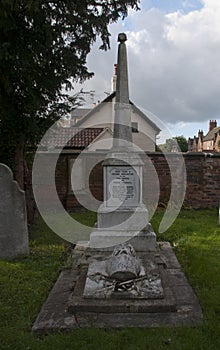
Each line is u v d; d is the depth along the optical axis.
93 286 3.87
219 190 10.59
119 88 6.13
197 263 5.03
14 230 5.61
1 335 3.12
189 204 10.57
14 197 5.59
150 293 3.68
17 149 7.88
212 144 51.28
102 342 2.94
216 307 3.62
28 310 3.65
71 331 3.17
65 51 7.21
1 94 6.83
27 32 6.43
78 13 6.87
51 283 4.46
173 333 3.09
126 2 7.16
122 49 6.15
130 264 4.11
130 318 3.39
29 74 6.66
